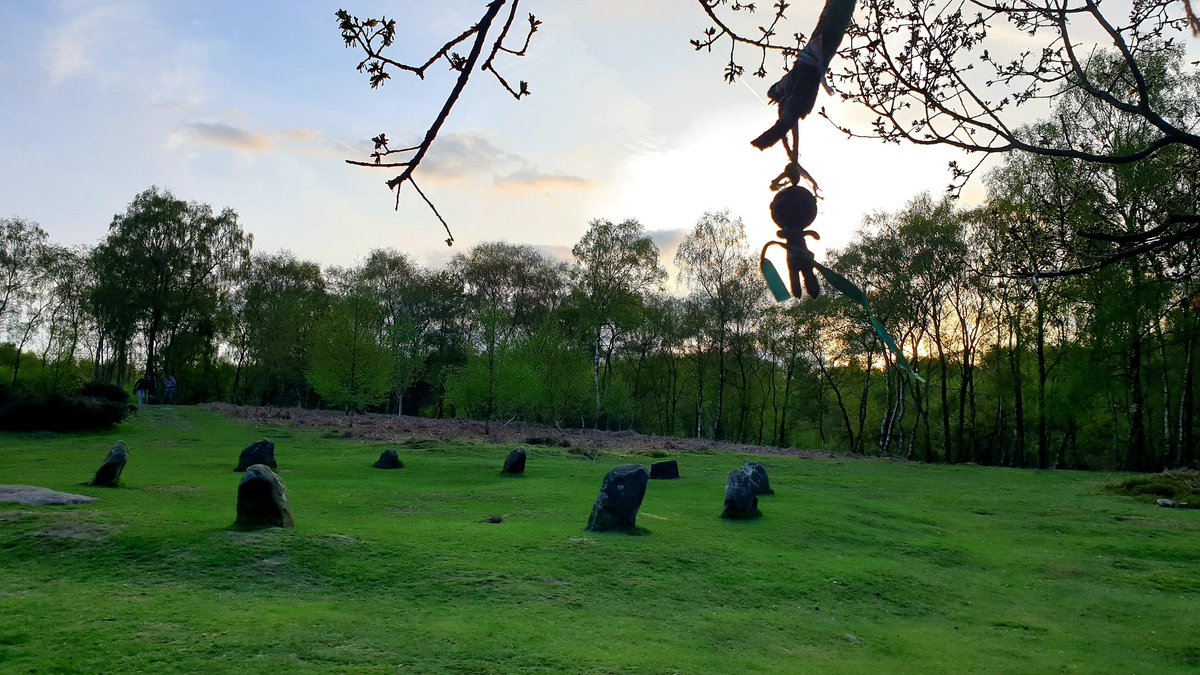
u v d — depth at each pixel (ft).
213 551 35.73
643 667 25.81
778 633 31.22
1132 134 70.64
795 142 5.01
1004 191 98.17
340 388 135.33
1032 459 180.34
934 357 167.02
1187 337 108.17
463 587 33.42
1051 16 14.71
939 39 15.03
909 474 95.14
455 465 81.76
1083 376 118.01
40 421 106.42
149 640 25.18
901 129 15.17
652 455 104.12
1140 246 16.69
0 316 167.32
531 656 26.00
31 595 29.58
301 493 58.49
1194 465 111.24
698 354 185.78
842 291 4.25
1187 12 7.27
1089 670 29.09
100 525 38.81
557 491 62.95
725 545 44.19
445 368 185.57
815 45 5.08
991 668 28.89
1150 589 41.96
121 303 154.81
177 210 163.73
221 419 128.06
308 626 27.45
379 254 204.85
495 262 204.03
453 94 6.79
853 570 41.42
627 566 38.65
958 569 44.96
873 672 27.53
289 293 188.55
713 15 7.25
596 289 169.78
